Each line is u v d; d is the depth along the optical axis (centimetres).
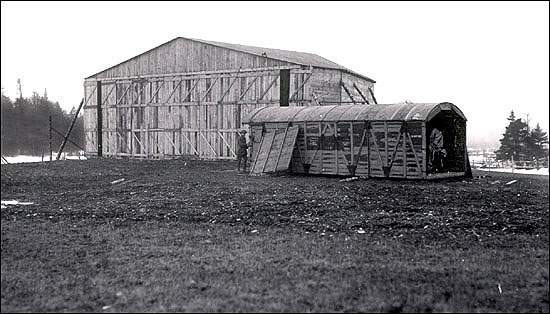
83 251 1111
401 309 770
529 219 1456
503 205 1720
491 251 1091
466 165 2747
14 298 827
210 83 4125
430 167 2584
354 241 1191
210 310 759
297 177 2800
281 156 2875
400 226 1372
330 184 2389
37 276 934
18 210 1694
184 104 4250
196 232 1309
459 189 2177
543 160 6003
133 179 2723
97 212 1645
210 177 2808
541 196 1959
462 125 2744
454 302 794
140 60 4478
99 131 4712
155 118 4409
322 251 1095
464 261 1012
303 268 963
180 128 4275
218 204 1791
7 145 4897
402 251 1092
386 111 2634
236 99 3994
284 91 3775
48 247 1150
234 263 1001
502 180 2662
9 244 1179
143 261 1024
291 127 2938
